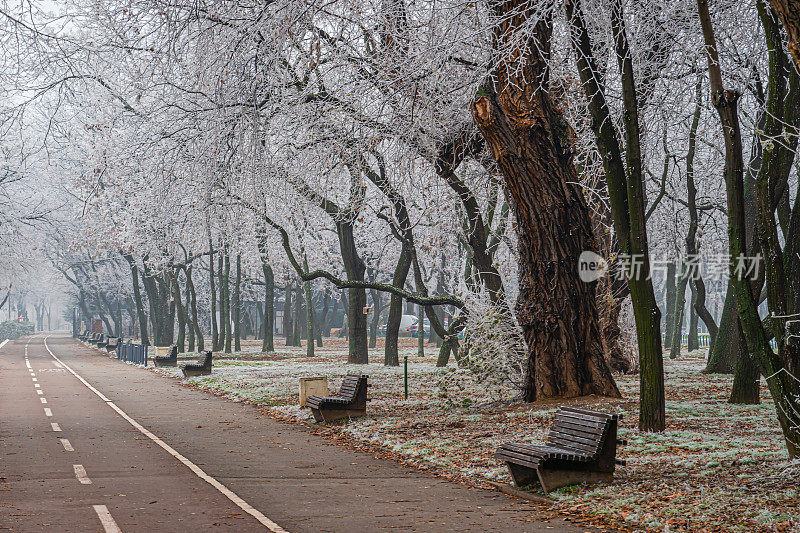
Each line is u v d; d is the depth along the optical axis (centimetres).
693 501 864
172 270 5259
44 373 3366
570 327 1691
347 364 3616
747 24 1688
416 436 1427
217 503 915
